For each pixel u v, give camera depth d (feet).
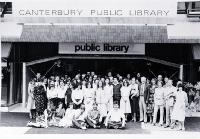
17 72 75.61
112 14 50.67
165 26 67.72
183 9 62.75
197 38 65.62
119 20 52.70
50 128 51.06
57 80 57.31
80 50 71.61
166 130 50.65
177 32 61.82
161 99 53.36
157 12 50.62
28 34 69.10
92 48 71.46
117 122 51.37
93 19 53.06
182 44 75.61
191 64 72.74
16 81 75.00
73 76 78.79
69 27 69.05
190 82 73.10
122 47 71.10
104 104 55.67
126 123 55.77
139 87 57.26
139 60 78.59
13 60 71.61
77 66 79.05
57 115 54.08
